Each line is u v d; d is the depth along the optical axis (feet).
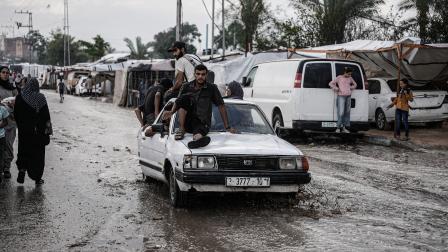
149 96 37.70
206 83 28.89
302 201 28.86
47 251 20.72
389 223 24.71
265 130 30.27
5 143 34.99
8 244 21.58
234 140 27.71
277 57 79.25
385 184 33.99
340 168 40.06
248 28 135.33
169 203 28.53
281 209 27.17
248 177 25.93
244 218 25.46
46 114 32.91
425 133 62.34
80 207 27.68
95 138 60.80
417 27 98.43
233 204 28.14
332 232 23.17
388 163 42.78
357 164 42.09
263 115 31.30
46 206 27.91
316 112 53.72
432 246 21.34
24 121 32.58
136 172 38.32
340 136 60.54
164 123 31.04
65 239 22.24
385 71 70.49
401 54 59.00
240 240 21.99
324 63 54.08
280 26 130.00
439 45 60.64
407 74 65.57
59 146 53.11
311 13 120.47
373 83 68.49
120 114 101.55
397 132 56.49
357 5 115.34
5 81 37.99
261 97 60.23
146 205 28.09
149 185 33.58
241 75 80.59
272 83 58.23
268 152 26.43
